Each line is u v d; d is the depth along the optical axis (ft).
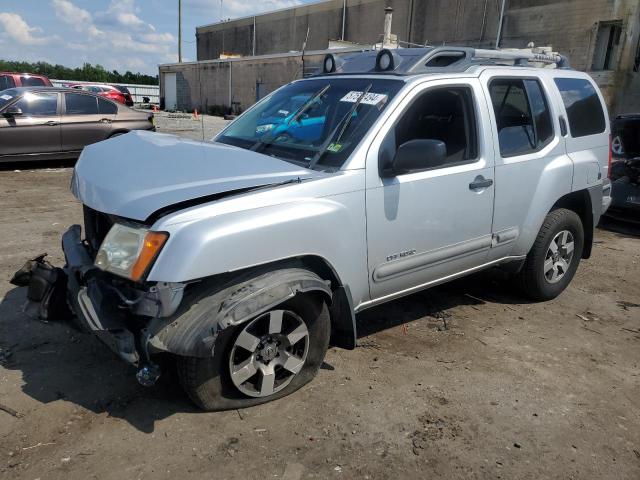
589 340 14.26
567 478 9.14
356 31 115.55
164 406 10.39
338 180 10.54
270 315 9.94
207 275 8.83
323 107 12.67
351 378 11.69
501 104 13.97
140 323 9.37
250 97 112.78
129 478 8.57
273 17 143.54
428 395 11.24
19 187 29.40
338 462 9.16
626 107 66.80
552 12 73.26
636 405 11.37
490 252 14.08
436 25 94.48
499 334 14.30
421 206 11.93
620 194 26.58
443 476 9.01
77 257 10.54
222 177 9.87
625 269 20.48
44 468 8.68
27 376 11.18
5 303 14.33
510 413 10.80
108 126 37.09
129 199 9.31
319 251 10.25
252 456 9.17
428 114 12.66
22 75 56.34
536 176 14.61
